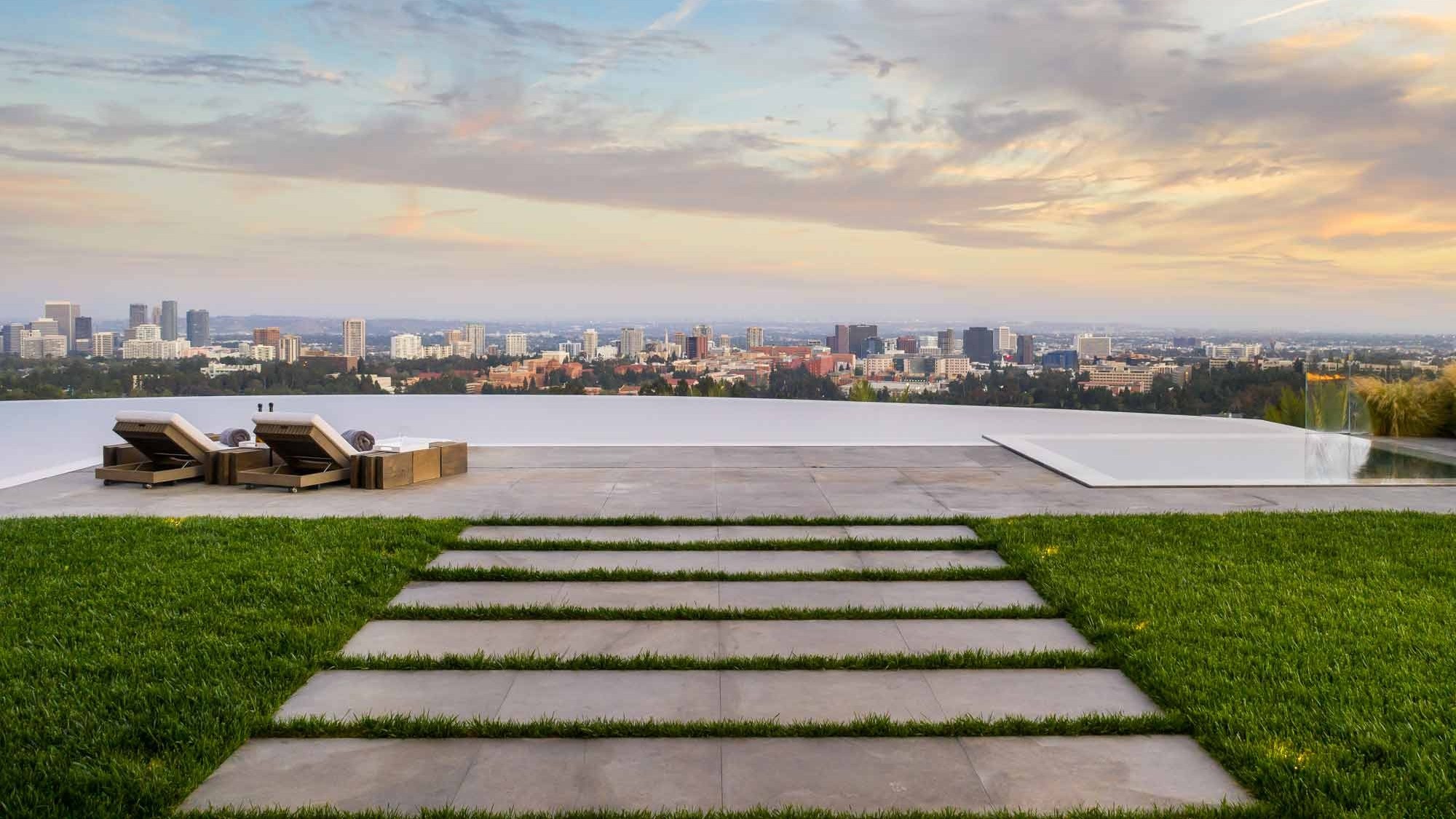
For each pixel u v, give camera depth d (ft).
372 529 20.83
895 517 22.62
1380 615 14.78
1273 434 41.83
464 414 52.11
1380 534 20.56
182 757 9.94
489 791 9.36
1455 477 29.19
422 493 26.22
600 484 27.73
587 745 10.41
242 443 30.66
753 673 12.67
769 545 19.86
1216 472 30.27
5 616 14.82
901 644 13.83
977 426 46.32
